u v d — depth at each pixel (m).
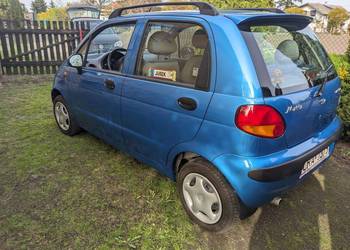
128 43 2.89
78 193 2.84
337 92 2.66
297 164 2.11
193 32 2.30
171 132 2.42
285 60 2.20
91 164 3.39
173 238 2.32
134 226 2.43
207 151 2.16
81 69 3.50
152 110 2.54
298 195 2.90
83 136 4.16
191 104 2.19
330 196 2.90
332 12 36.03
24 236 2.29
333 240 2.35
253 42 2.04
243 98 1.92
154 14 2.70
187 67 2.30
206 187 2.32
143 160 2.93
